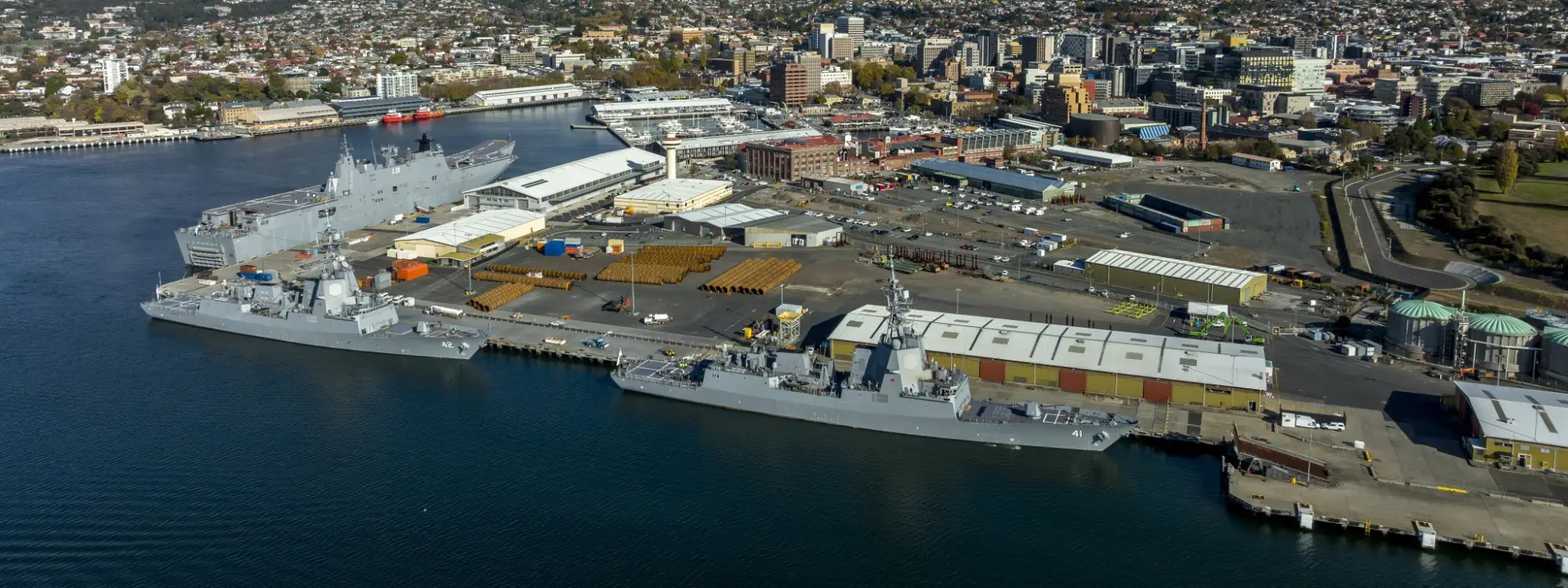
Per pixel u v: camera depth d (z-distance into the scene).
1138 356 163.75
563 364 185.00
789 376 161.50
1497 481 133.00
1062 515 132.12
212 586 119.69
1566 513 125.00
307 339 195.75
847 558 124.00
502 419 161.50
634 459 147.62
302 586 119.38
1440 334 175.75
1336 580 117.44
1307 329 193.62
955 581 119.44
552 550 126.06
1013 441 148.62
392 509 135.25
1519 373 169.00
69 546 128.00
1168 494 135.88
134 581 121.06
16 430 159.75
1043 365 165.62
